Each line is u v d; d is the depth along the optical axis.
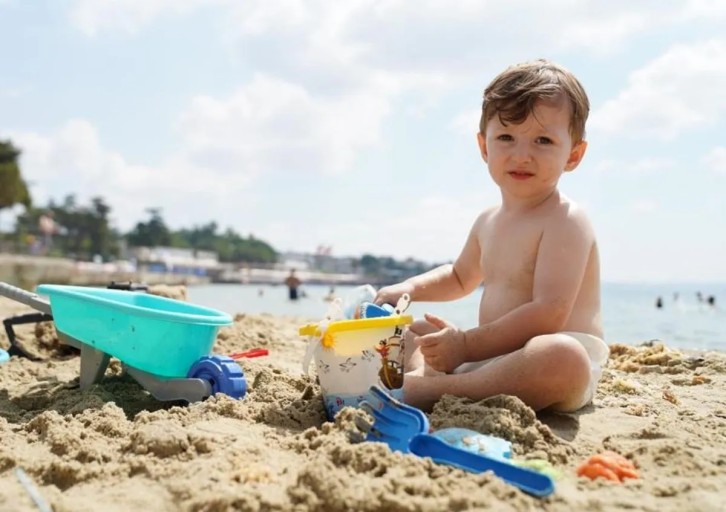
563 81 1.00
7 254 20.17
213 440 0.76
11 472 0.71
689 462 0.71
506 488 0.62
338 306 0.91
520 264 1.01
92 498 0.65
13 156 20.84
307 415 0.87
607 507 0.61
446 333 0.94
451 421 0.80
